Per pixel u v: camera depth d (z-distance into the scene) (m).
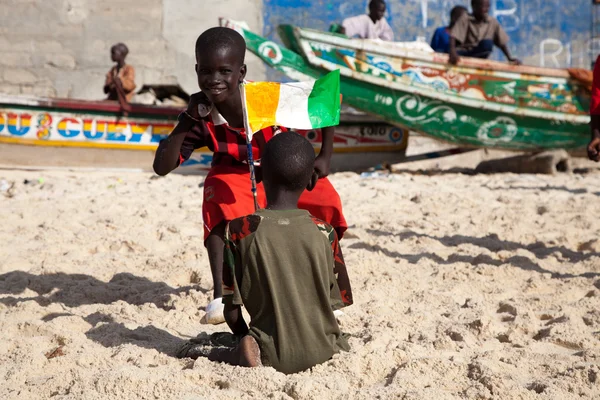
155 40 17.84
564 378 3.52
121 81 14.97
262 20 17.80
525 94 13.65
